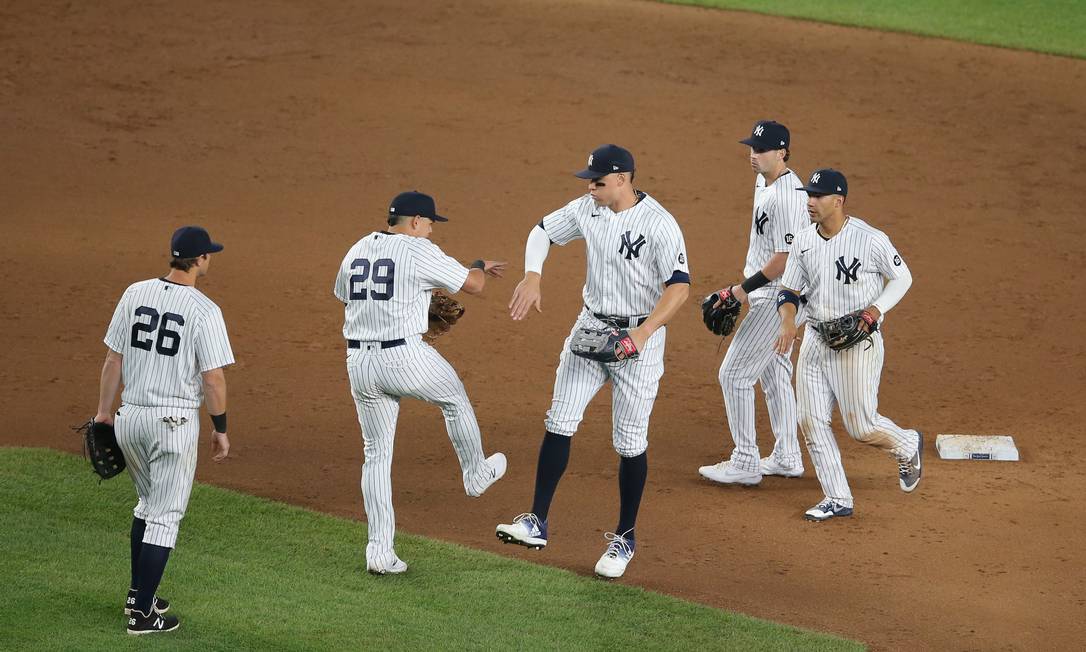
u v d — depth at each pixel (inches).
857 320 1137.4
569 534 1166.3
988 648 964.6
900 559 1125.1
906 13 3784.5
